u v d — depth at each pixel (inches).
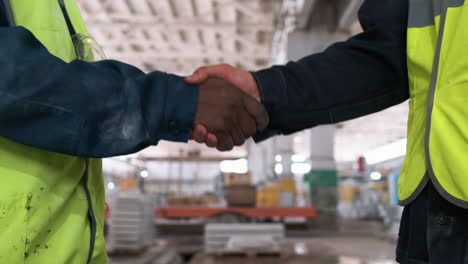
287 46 407.8
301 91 39.9
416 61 34.3
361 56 41.3
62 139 24.5
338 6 407.2
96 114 25.7
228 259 244.4
